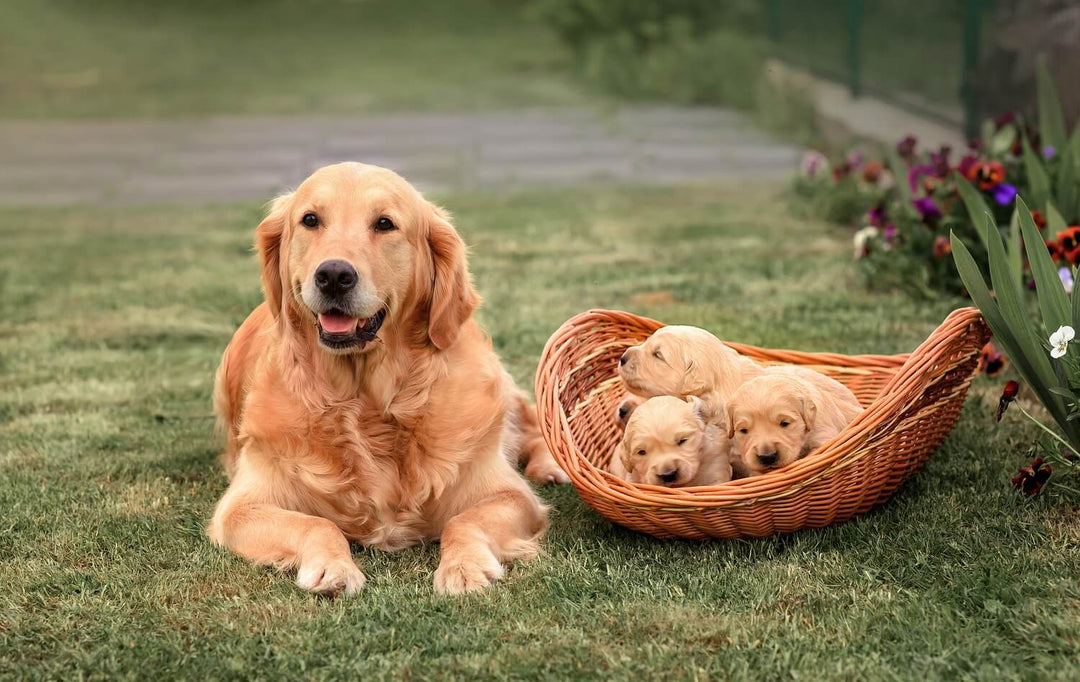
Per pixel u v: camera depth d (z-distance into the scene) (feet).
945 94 34.19
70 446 15.53
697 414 11.93
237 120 55.98
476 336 13.42
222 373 14.64
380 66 78.33
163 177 41.88
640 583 10.78
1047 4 27.86
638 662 9.29
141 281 26.22
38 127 54.85
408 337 12.47
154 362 20.02
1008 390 12.58
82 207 36.88
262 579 11.19
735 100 55.93
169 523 12.73
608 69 62.34
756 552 11.43
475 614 10.28
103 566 11.57
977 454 13.57
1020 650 9.22
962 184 17.47
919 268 21.77
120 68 78.28
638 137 48.60
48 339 21.43
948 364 12.30
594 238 29.81
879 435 11.32
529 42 89.92
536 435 15.48
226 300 24.13
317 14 110.93
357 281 11.48
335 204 11.94
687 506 10.93
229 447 14.48
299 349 12.39
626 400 12.76
